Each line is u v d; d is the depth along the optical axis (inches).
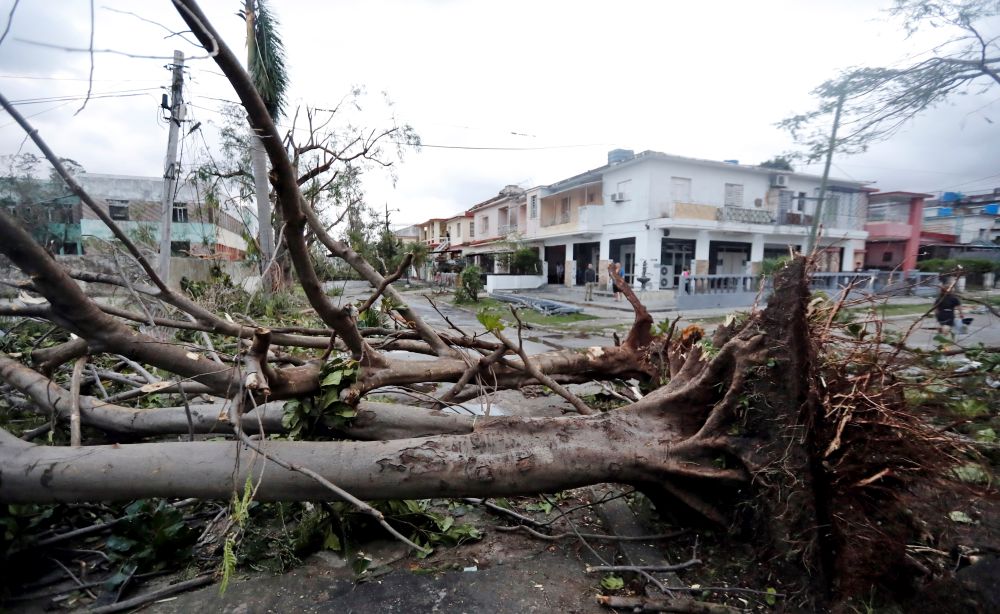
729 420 92.3
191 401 159.5
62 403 109.5
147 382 146.9
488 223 1349.7
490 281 997.8
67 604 80.5
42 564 90.1
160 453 85.9
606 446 95.1
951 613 74.5
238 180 408.8
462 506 115.6
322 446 90.3
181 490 85.3
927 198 834.2
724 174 792.9
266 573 89.5
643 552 96.3
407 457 89.1
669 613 79.3
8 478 80.2
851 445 84.9
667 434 99.3
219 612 78.8
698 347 111.5
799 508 81.7
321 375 98.5
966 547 82.3
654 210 756.6
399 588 85.0
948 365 124.6
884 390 87.9
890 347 107.1
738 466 91.0
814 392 82.7
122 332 86.3
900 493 86.0
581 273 992.9
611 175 838.5
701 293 647.8
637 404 104.9
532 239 1074.7
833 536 81.2
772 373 85.3
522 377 154.3
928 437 83.4
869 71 215.3
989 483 85.8
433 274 1321.4
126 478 83.2
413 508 101.2
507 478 90.5
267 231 419.2
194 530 97.0
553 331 445.1
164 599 82.4
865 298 104.7
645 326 173.6
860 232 806.5
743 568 89.0
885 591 79.4
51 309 79.3
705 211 759.1
